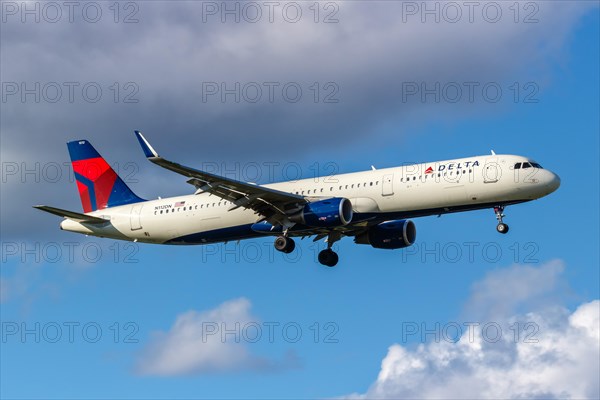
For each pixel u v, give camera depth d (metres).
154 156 141.00
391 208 157.75
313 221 157.75
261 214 163.62
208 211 172.00
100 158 186.38
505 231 154.75
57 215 177.50
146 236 178.88
